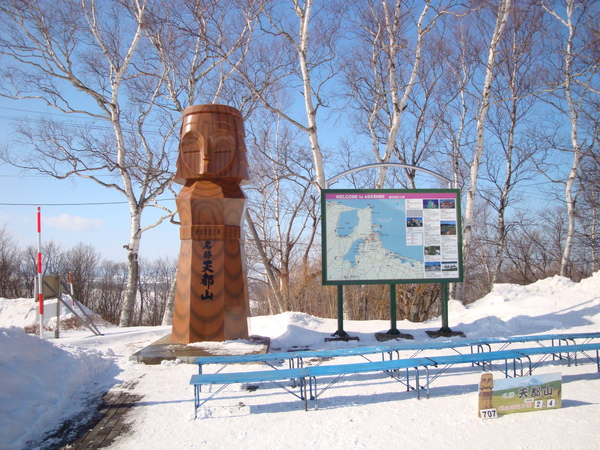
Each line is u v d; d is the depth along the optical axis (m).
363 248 8.31
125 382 5.53
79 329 11.21
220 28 13.72
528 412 4.13
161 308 37.53
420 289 13.74
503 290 12.31
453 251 8.41
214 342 6.95
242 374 4.54
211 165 7.31
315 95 12.28
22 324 11.27
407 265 8.35
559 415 4.01
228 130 7.38
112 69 13.86
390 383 5.32
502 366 6.05
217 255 7.20
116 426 4.13
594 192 17.78
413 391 4.94
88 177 13.79
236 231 7.38
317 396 4.82
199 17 12.38
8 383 4.37
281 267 16.92
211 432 3.93
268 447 3.57
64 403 4.65
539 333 8.29
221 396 4.96
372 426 3.92
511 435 3.61
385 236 8.34
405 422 3.99
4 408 4.05
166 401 4.81
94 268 38.34
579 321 9.17
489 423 3.89
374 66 13.71
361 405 4.52
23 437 3.80
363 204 8.38
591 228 19.97
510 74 17.14
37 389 4.61
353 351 5.51
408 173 17.97
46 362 5.19
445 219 8.44
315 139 11.70
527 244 26.36
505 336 8.22
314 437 3.73
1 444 3.62
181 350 6.58
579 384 5.02
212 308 7.12
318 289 13.70
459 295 13.63
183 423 4.17
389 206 8.38
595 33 14.29
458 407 4.34
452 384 5.18
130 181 13.83
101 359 6.25
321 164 11.90
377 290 13.09
